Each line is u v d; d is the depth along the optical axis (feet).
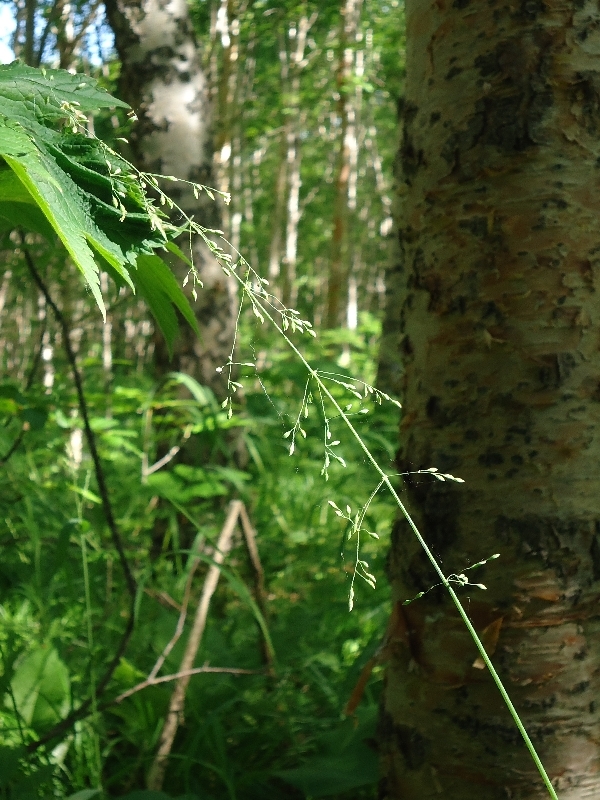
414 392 1.75
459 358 1.68
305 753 2.03
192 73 3.75
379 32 12.36
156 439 3.20
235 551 3.01
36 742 1.82
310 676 2.23
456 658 1.68
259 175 21.01
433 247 1.71
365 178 22.74
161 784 1.85
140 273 1.39
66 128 1.24
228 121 9.81
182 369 3.63
